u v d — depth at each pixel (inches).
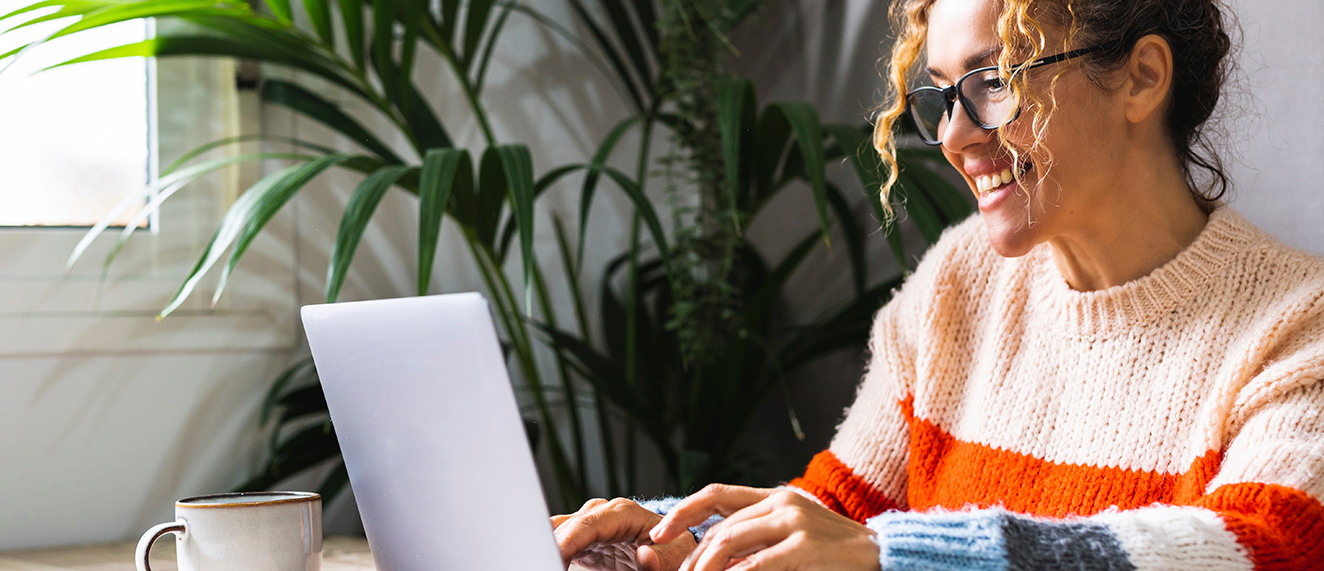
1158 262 28.5
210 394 54.0
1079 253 29.7
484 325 18.2
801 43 64.5
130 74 54.4
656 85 62.7
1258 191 37.4
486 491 19.4
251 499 25.5
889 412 36.5
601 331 67.2
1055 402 30.5
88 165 53.1
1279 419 23.7
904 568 20.3
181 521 23.8
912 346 36.0
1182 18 26.9
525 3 66.1
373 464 22.3
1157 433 27.7
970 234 35.7
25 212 51.4
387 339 20.4
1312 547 21.0
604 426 60.2
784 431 65.5
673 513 26.0
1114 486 28.1
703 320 59.5
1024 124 26.2
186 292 39.3
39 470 49.3
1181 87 27.7
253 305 55.5
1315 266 26.4
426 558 21.9
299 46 50.5
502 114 64.9
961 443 33.2
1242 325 26.8
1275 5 36.7
